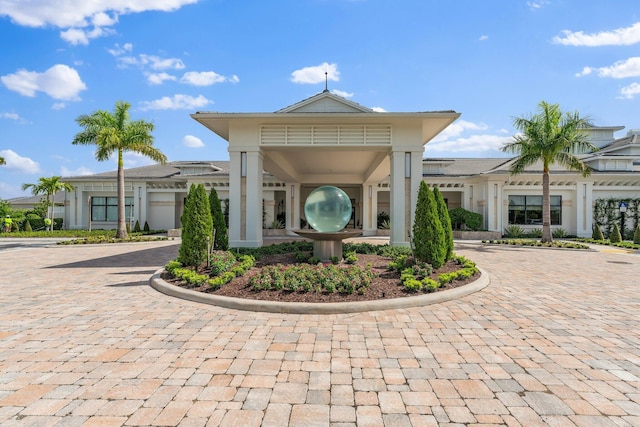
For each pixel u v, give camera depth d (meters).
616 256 13.89
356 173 23.56
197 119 12.34
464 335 4.83
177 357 4.07
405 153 12.48
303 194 28.75
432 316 5.65
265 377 3.61
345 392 3.33
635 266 11.17
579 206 23.33
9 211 27.78
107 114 18.97
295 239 21.42
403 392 3.34
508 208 23.92
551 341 4.63
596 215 23.36
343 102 15.74
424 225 8.42
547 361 4.03
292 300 6.07
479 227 23.28
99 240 18.16
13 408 3.03
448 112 11.79
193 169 27.70
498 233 22.67
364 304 5.88
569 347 4.44
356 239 21.09
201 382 3.50
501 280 8.68
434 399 3.22
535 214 23.95
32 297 6.80
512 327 5.16
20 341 4.55
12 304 6.30
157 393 3.29
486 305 6.32
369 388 3.41
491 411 3.03
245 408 3.06
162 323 5.25
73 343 4.49
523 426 2.83
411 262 8.41
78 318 5.49
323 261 9.41
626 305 6.38
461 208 23.66
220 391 3.34
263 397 3.24
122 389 3.36
